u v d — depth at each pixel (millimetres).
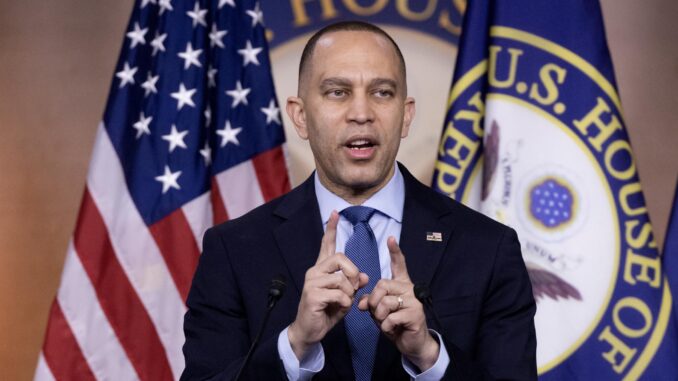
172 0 8211
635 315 7516
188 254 7859
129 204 7871
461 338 4570
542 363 7508
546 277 7570
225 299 4812
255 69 8273
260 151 8172
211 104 8250
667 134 8570
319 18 8852
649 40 8664
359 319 4637
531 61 7750
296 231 4891
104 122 7969
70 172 8992
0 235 8977
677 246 8102
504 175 7645
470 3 7977
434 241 4789
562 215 7609
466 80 7891
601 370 7488
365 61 4676
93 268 7770
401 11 8789
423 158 8711
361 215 4852
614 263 7559
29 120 9039
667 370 7469
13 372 8906
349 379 4562
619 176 7613
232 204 8070
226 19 8344
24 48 9086
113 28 9055
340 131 4676
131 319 7789
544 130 7688
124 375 7750
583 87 7707
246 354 4637
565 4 7797
